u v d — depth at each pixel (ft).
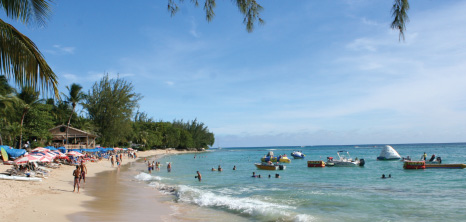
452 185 83.35
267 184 89.56
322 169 145.07
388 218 45.01
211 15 19.63
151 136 355.36
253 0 18.15
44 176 77.66
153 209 50.16
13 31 23.11
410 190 74.64
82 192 62.95
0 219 33.81
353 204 55.93
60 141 181.78
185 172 130.52
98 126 202.18
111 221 39.06
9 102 109.91
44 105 152.25
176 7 19.61
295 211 49.90
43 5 23.13
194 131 518.37
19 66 23.30
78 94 164.55
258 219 43.96
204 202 56.29
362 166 155.43
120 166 151.02
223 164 191.62
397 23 14.96
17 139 132.36
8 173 69.62
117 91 207.21
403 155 281.54
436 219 44.27
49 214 38.93
